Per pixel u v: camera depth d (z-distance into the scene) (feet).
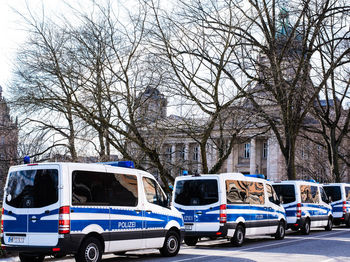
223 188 54.75
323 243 59.82
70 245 35.76
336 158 119.55
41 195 36.68
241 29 74.38
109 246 39.11
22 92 71.31
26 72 71.26
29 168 37.73
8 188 38.42
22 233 36.99
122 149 72.13
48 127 76.28
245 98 74.18
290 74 86.07
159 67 69.97
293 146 92.58
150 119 72.28
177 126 72.43
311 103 92.43
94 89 68.28
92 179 38.37
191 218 55.57
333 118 164.96
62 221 35.58
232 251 51.06
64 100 67.87
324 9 81.92
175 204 56.70
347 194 93.86
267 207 62.90
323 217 81.05
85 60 69.15
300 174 189.67
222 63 71.46
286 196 73.87
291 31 84.38
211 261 41.93
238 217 56.18
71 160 80.28
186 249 54.03
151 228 43.88
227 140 82.84
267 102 88.33
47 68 70.49
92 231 37.55
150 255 48.14
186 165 79.77
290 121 89.15
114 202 40.01
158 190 46.03
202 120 74.13
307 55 85.15
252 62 76.18
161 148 76.54
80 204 36.94
